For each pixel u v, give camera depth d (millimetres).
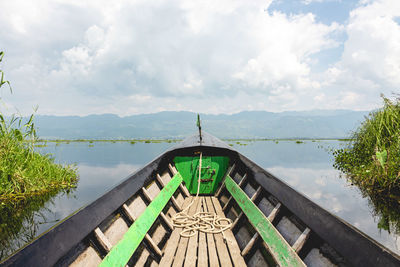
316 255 1851
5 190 6195
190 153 5109
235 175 4777
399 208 5742
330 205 6426
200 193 5176
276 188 2711
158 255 2766
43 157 8195
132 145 37938
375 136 7945
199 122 7633
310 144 37969
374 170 6887
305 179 10492
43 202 6551
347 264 1503
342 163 10188
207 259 2713
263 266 2396
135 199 3033
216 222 3629
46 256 1358
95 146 34969
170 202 4184
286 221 2436
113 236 2250
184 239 3213
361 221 5211
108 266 1886
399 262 1144
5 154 6418
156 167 4055
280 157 19312
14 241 4367
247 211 3152
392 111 7621
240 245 3041
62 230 1575
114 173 12531
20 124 6625
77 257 1708
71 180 8875
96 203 2072
